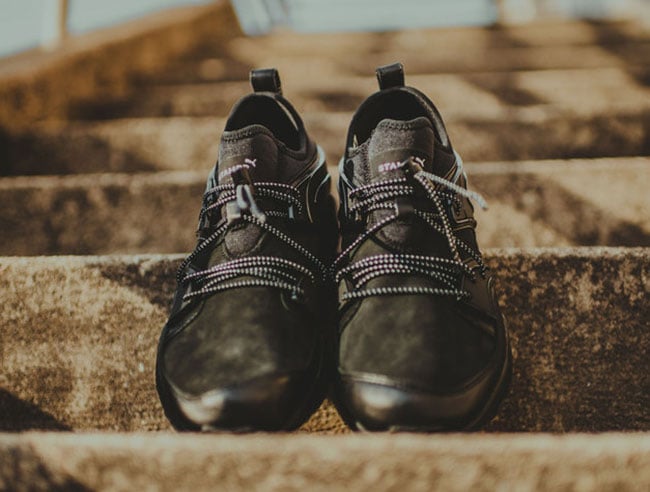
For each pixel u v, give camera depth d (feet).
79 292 2.47
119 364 2.43
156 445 1.92
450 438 1.91
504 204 3.08
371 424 2.00
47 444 1.93
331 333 2.21
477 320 2.15
